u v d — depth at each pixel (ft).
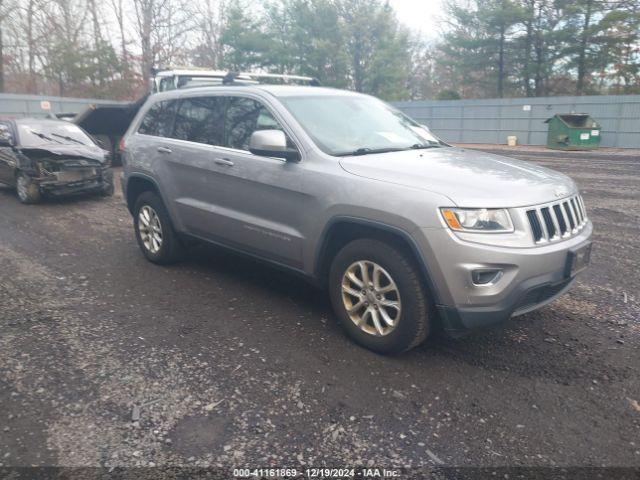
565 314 14.88
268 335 13.46
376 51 132.16
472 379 11.39
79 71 110.83
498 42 115.65
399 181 11.82
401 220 11.29
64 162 31.91
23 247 21.95
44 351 12.50
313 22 132.05
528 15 106.93
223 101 16.42
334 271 13.01
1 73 107.14
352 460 8.88
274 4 144.25
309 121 14.40
